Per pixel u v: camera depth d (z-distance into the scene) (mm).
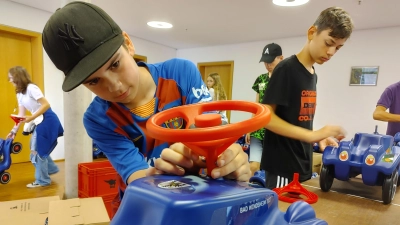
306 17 3199
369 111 3633
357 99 3709
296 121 1098
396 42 3398
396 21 3195
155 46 5117
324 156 1027
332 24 946
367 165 934
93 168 1935
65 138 2062
